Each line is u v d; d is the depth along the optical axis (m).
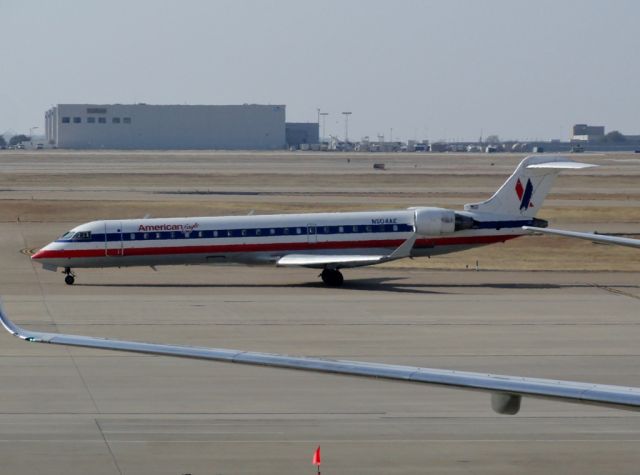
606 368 138.12
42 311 183.62
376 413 111.50
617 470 91.38
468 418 109.50
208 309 187.88
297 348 150.50
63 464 91.81
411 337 160.62
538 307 193.50
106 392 120.81
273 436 102.00
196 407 113.88
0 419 108.19
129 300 198.75
